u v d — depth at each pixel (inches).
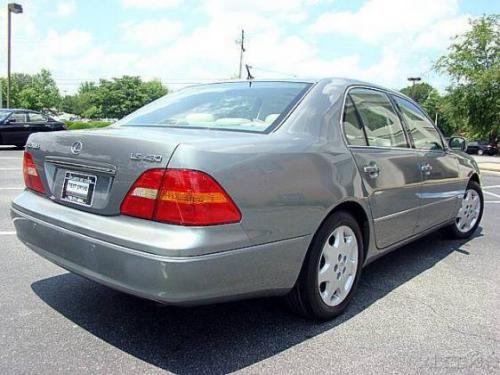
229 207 97.2
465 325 128.2
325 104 132.0
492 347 116.3
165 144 97.3
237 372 102.3
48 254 116.9
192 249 92.0
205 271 94.0
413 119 176.7
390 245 153.9
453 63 1214.9
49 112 3095.5
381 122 153.6
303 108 126.6
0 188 326.6
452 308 139.6
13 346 110.3
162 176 95.6
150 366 103.7
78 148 112.7
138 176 98.8
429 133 186.2
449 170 190.9
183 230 93.4
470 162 215.9
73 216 110.5
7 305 132.8
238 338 117.5
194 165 94.5
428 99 2391.7
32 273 158.7
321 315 125.8
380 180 140.6
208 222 94.4
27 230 123.2
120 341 114.4
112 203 103.1
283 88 137.9
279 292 113.3
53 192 120.9
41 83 3346.5
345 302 133.0
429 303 142.9
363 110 146.2
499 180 597.6
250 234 101.0
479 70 1181.1
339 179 123.7
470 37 1193.4
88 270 105.3
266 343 115.3
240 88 146.0
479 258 191.9
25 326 120.5
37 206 122.3
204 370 102.7
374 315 133.3
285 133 117.9
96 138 108.4
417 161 164.6
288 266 111.3
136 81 3991.1
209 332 120.3
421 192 167.0
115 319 126.0
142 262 94.3
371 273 170.9
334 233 126.2
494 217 286.4
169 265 91.6
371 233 140.3
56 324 122.2
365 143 140.6
